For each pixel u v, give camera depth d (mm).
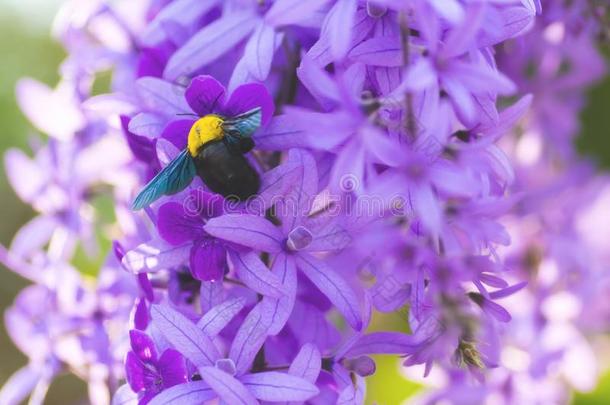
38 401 477
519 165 543
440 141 377
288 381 389
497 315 395
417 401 506
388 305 397
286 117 402
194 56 422
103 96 427
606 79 590
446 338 397
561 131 545
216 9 438
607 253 557
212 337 394
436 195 381
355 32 391
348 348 403
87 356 461
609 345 632
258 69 410
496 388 510
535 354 520
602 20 485
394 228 377
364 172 379
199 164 399
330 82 376
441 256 380
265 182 396
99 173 475
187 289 422
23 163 495
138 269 401
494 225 389
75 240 489
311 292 414
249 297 409
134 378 395
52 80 923
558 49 517
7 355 859
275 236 396
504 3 385
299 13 390
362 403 406
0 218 893
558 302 532
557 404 543
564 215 545
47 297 476
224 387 384
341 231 395
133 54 476
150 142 420
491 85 378
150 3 469
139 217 434
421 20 376
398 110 381
